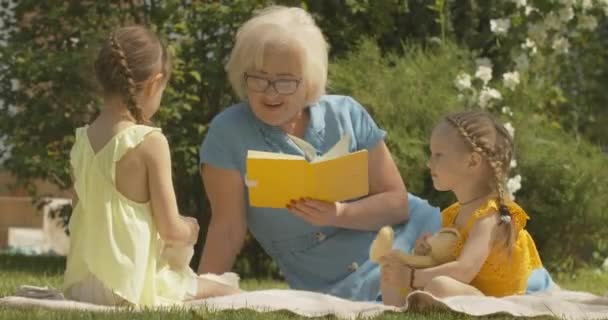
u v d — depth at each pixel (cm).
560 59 1181
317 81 670
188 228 598
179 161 1077
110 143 580
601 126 1256
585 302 636
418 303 575
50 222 1516
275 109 661
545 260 1140
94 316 522
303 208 631
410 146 1046
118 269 577
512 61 1186
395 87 1077
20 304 561
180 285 602
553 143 1112
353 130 691
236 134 677
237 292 623
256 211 683
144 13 1126
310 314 563
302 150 674
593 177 1111
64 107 1095
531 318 559
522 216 623
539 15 1168
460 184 615
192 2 1126
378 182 693
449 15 1187
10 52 1098
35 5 1146
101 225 580
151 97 596
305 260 692
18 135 1119
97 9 1134
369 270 680
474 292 596
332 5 1165
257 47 653
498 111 1109
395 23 1191
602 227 1125
